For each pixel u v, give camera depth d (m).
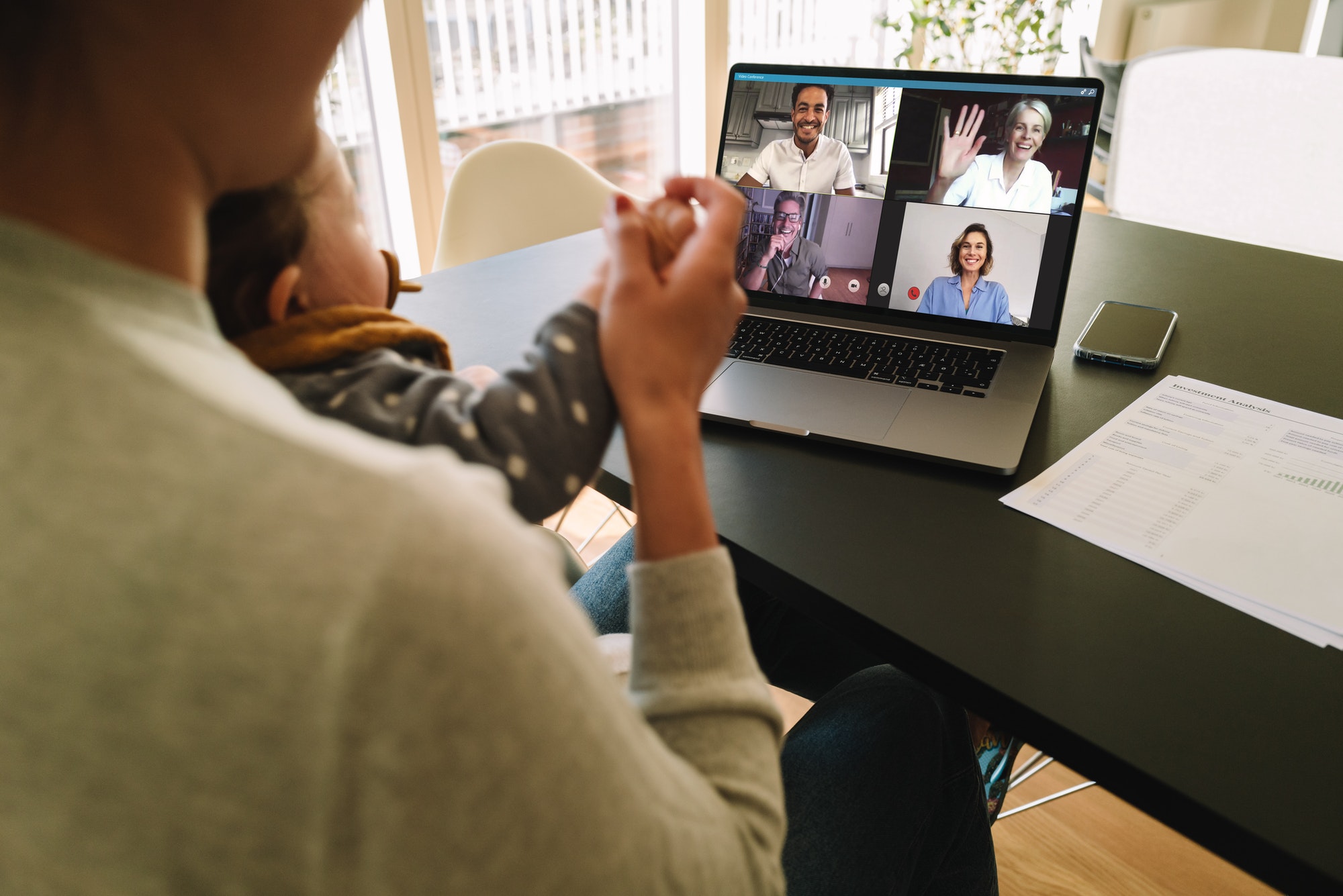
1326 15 3.37
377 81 2.54
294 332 0.46
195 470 0.21
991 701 0.58
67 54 0.22
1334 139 1.90
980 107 0.99
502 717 0.23
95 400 0.21
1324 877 0.46
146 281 0.24
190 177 0.26
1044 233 0.97
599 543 2.05
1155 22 3.66
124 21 0.23
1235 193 2.04
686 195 0.52
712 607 0.41
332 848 0.22
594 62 3.10
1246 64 1.97
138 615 0.21
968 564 0.68
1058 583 0.66
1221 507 0.72
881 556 0.69
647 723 0.40
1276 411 0.86
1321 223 1.94
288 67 0.27
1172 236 1.37
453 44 2.70
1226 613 0.62
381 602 0.21
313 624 0.21
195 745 0.21
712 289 0.45
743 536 0.72
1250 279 1.19
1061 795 1.28
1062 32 3.71
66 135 0.23
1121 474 0.77
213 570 0.21
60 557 0.21
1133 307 1.09
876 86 1.03
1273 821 0.48
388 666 0.21
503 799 0.23
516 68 2.88
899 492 0.77
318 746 0.21
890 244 1.03
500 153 1.68
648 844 0.29
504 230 1.69
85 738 0.21
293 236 0.43
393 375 0.45
